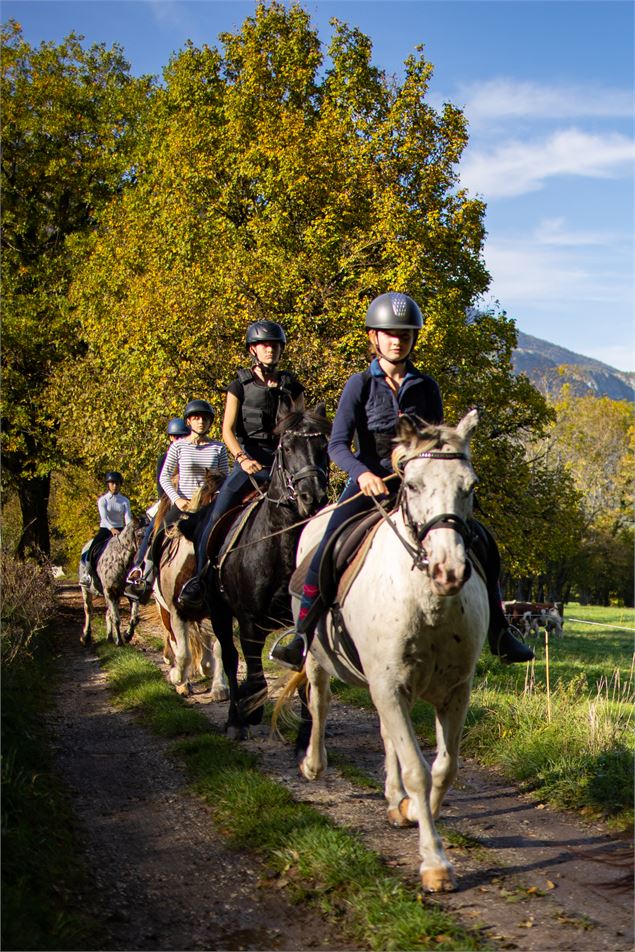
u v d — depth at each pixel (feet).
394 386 15.42
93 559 47.98
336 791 18.47
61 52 92.58
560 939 11.76
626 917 12.45
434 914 12.14
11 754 17.83
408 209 59.82
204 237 62.80
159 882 13.97
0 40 90.79
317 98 70.03
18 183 89.10
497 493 72.90
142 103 89.45
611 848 15.16
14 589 40.81
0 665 29.09
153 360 57.41
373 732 24.67
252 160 62.34
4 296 82.38
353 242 58.34
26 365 87.25
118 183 88.38
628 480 199.82
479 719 23.59
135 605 46.98
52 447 84.02
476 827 16.42
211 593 23.75
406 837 15.64
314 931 12.28
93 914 12.57
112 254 71.51
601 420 201.16
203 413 29.37
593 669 44.93
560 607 95.66
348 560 15.11
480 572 14.71
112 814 17.37
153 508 37.17
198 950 11.71
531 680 29.45
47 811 16.12
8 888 11.81
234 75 72.84
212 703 28.19
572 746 19.97
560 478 79.36
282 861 14.35
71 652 45.03
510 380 73.20
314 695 18.10
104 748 22.75
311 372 52.39
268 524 20.93
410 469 12.66
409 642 13.42
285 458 20.33
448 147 64.54
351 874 13.52
